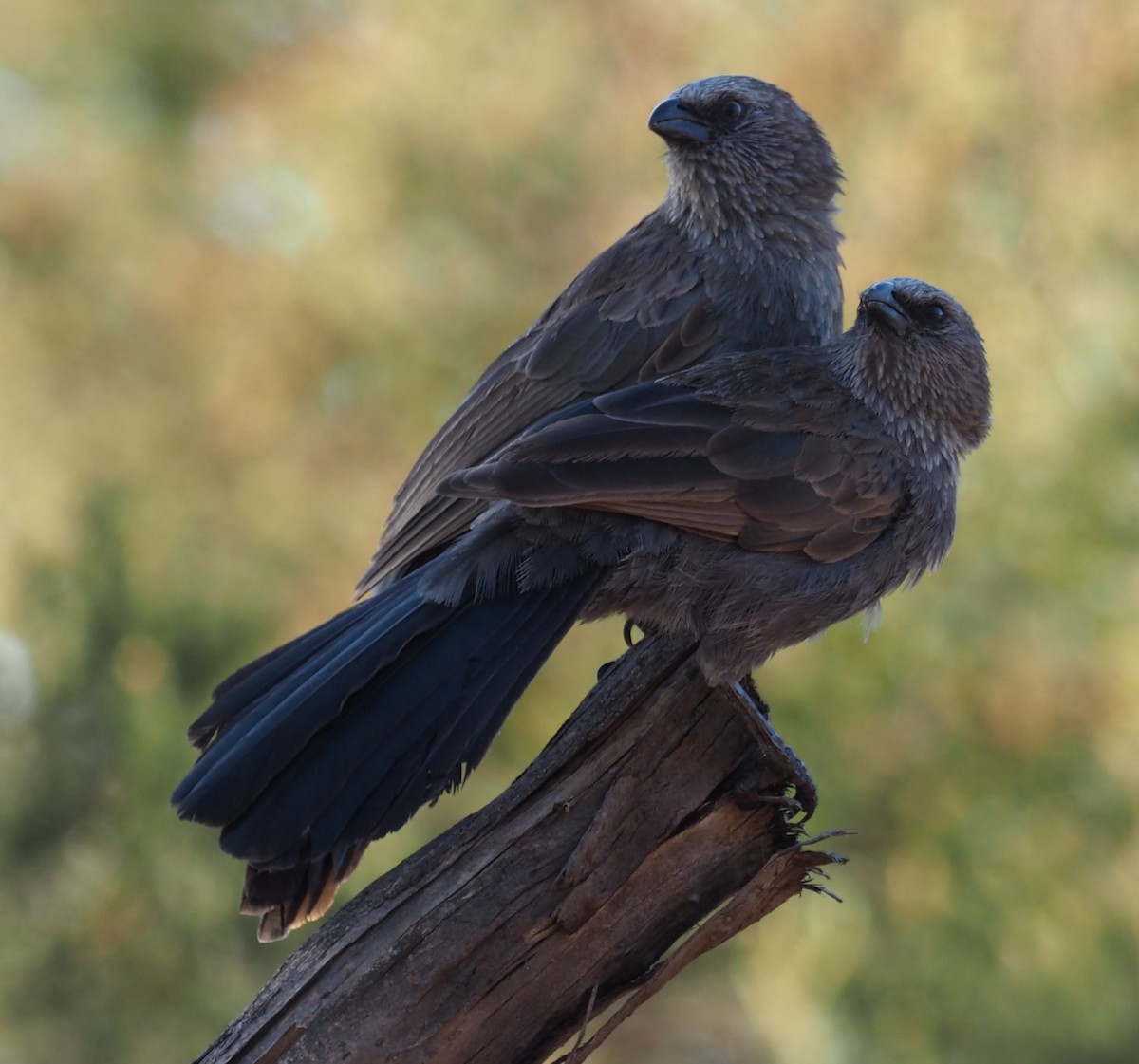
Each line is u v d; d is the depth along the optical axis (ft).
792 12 44.60
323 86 49.42
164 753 44.83
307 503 46.01
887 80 43.11
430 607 21.13
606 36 46.39
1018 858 41.78
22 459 49.26
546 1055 19.21
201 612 46.01
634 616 23.08
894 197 42.22
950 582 41.73
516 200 46.11
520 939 18.99
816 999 42.57
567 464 21.77
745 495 22.45
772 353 24.53
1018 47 43.19
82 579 47.01
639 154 44.98
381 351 46.11
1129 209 42.42
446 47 47.29
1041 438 41.34
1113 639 41.29
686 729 19.65
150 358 50.49
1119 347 41.63
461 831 19.43
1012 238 42.63
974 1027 42.34
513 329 45.11
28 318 51.57
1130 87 42.75
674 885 19.44
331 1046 18.60
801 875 19.57
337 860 19.06
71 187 53.21
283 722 19.43
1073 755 41.57
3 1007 45.11
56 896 46.29
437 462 27.84
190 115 58.23
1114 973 41.98
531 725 41.73
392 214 46.96
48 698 46.73
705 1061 56.34
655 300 27.71
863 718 41.65
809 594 23.04
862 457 23.38
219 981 45.39
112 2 59.26
